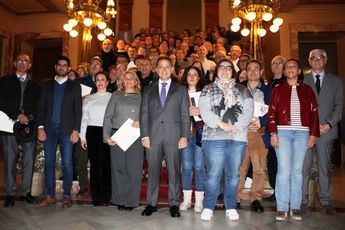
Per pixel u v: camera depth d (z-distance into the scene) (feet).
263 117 12.85
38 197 14.92
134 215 11.89
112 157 12.74
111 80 16.97
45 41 37.88
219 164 11.16
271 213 12.33
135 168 12.60
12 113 13.35
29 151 13.80
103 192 13.34
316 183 14.28
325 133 12.86
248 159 13.15
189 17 43.57
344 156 31.78
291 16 33.14
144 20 42.78
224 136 10.96
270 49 34.60
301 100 11.60
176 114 11.92
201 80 13.28
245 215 12.03
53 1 32.04
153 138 11.87
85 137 13.61
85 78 17.61
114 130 12.80
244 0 23.27
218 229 10.39
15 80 13.76
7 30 36.29
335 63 35.96
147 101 12.17
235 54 20.65
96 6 25.82
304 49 36.81
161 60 12.16
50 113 13.41
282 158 11.50
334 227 10.70
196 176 12.61
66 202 13.07
